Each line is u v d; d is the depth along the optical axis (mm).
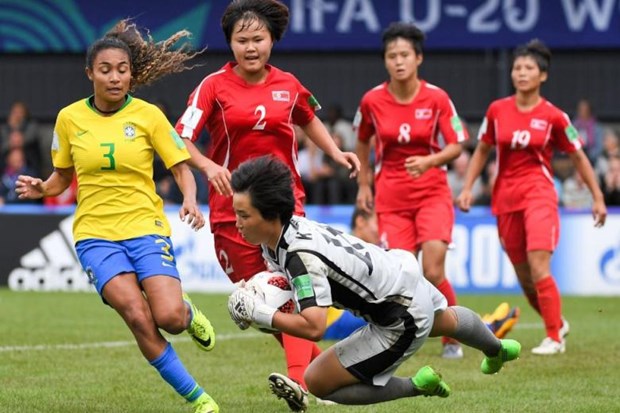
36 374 25000
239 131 21969
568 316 37656
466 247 45250
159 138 20047
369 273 17297
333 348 18109
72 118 19906
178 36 21641
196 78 54906
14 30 53531
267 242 17312
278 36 22078
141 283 19391
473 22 52750
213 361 27344
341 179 51438
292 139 22297
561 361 27328
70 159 20188
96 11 53188
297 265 16953
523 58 29609
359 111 29500
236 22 21578
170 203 49906
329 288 17016
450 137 28172
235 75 22109
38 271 46219
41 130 56500
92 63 19578
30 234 46281
